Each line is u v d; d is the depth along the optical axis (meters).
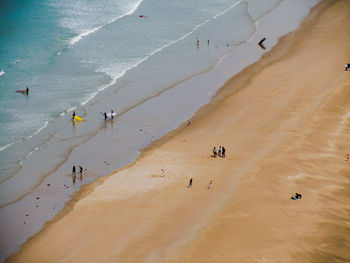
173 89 84.50
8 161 60.44
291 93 79.31
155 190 52.91
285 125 67.94
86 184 55.47
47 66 92.12
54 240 44.81
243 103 77.00
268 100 77.31
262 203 49.47
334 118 69.81
